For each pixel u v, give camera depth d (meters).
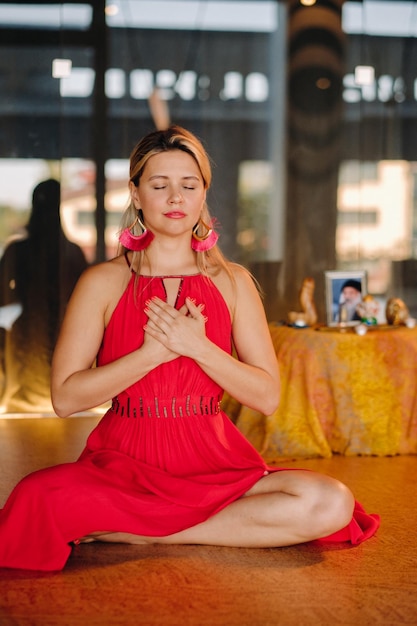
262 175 7.56
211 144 7.47
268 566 3.12
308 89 7.55
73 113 6.82
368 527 3.47
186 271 3.28
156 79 7.24
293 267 7.59
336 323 5.31
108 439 3.26
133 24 7.14
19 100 6.56
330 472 4.58
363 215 7.63
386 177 7.63
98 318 3.21
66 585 2.94
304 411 4.97
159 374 3.17
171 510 3.16
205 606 2.79
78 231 6.84
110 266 3.26
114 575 3.03
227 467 3.26
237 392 3.19
